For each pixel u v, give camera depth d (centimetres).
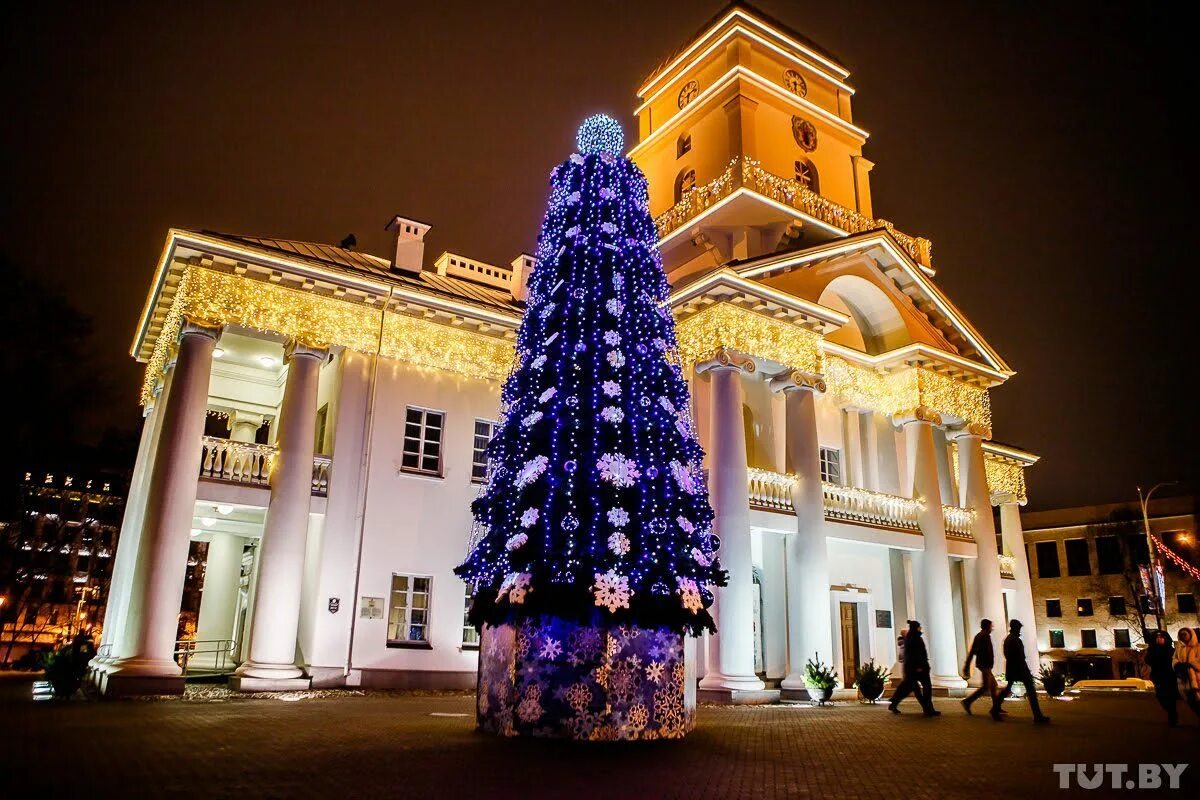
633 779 726
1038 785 750
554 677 1012
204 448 1858
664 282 1270
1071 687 3603
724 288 2017
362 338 1995
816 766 836
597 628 1016
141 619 1571
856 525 2253
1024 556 3045
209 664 2191
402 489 1986
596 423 1088
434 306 2072
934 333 2581
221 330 1797
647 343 1177
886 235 2414
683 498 1112
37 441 2738
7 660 5175
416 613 1955
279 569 1748
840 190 2828
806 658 1952
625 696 1009
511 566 1053
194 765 730
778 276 2188
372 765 751
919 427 2462
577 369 1123
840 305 2573
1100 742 1113
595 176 1263
